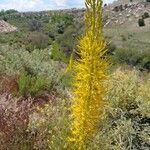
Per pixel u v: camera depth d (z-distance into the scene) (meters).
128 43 76.19
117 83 9.03
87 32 6.30
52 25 86.62
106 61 6.45
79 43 6.39
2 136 7.50
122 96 8.73
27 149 7.43
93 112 6.57
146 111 8.62
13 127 7.70
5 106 8.30
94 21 6.23
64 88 13.18
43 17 133.50
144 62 41.06
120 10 122.12
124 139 8.11
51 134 7.58
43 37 44.84
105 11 125.12
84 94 6.47
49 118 7.86
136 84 9.47
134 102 8.79
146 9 120.44
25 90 11.48
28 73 14.33
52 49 28.66
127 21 113.81
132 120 8.61
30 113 8.65
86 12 6.25
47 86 12.45
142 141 8.26
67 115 7.79
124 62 42.72
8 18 123.75
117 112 8.54
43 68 14.83
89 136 6.80
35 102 11.17
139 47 71.44
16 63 14.41
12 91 11.34
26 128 7.78
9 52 16.30
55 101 10.42
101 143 7.18
